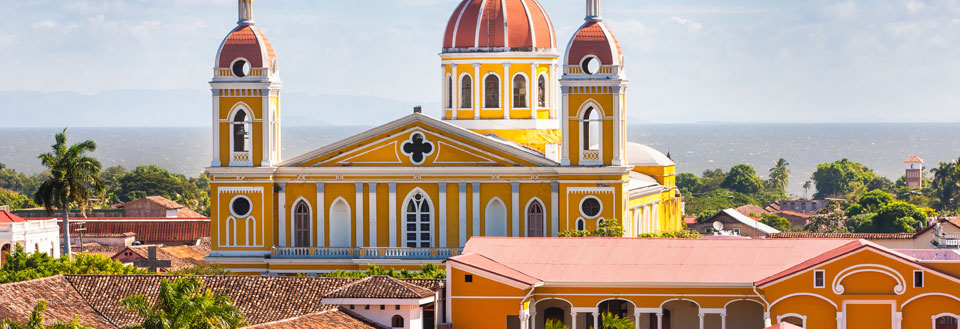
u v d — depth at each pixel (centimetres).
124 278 10725
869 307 9794
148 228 19888
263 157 13275
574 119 13012
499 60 14100
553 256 10556
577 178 12975
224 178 13288
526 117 14150
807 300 9850
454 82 14200
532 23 14238
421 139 13275
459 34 14238
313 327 9225
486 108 14150
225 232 13325
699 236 14538
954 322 9762
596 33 13062
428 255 13112
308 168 13288
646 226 14888
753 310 10350
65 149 14962
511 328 10131
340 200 13338
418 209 13275
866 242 10250
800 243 10500
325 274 13138
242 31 13362
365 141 13325
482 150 13188
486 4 14288
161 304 8656
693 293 10100
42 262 13250
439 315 10131
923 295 9738
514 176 13125
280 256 13238
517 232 13138
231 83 13238
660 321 10150
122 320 10225
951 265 9794
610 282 10156
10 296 10075
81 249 17838
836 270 9800
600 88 12975
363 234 13312
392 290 9775
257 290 10488
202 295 8975
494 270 10012
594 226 13000
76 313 10200
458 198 13212
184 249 16962
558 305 10512
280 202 13350
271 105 13312
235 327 8850
